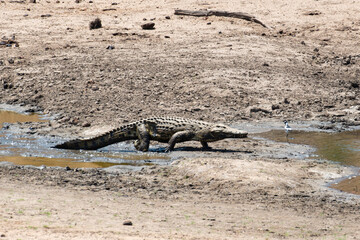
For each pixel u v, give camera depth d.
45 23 131.00
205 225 33.84
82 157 56.34
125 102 83.56
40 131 68.69
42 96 87.75
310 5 142.62
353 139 67.31
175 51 109.50
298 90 92.44
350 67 107.44
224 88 89.44
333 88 95.38
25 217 32.38
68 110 79.88
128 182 46.12
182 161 52.06
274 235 32.38
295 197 43.19
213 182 46.78
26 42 116.56
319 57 111.62
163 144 63.94
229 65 100.88
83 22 132.75
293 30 127.75
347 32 126.88
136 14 140.00
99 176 47.69
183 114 78.44
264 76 96.56
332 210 39.44
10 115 78.81
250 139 66.56
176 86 91.12
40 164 52.41
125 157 56.66
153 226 32.59
